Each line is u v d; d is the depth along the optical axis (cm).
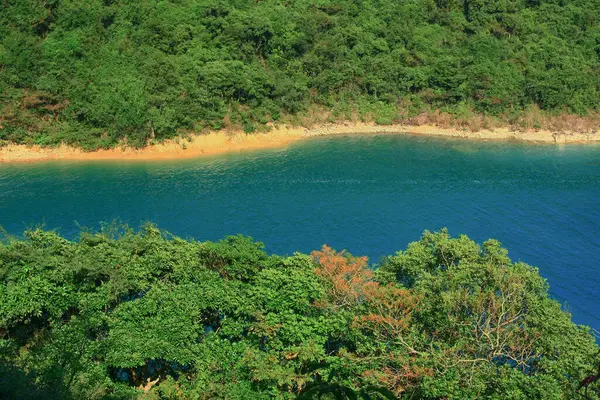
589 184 7300
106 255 3131
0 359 2080
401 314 2723
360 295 3059
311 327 2716
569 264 4959
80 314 2798
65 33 8781
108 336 2700
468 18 11331
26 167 7644
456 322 2612
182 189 6875
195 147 8656
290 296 2873
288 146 9006
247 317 2902
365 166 7950
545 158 8581
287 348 2584
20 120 8100
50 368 2061
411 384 2406
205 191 6812
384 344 2564
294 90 9631
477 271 2945
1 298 2762
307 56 10038
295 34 10069
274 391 2445
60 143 8194
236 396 2448
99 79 8594
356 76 10262
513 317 2652
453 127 10019
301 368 2548
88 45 8825
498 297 2711
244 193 6756
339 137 9631
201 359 2658
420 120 10081
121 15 9206
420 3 11362
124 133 8356
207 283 3014
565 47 10944
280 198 6600
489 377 2344
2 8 8612
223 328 2819
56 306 2823
